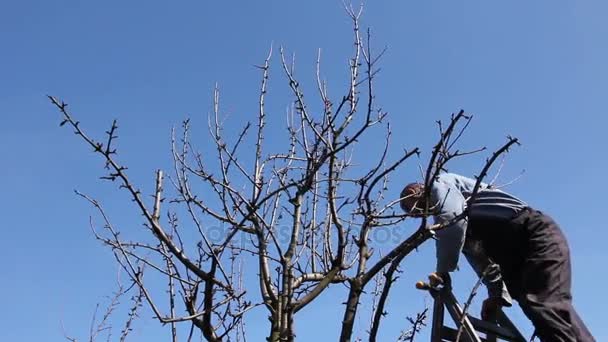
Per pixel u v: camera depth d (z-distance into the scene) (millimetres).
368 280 4016
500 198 4883
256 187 4441
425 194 3914
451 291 4641
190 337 3982
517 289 4828
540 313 4383
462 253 5262
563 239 4754
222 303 3934
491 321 5102
